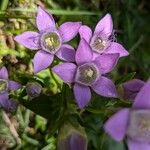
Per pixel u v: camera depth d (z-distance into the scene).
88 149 0.10
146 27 0.12
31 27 0.10
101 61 0.08
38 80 0.09
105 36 0.08
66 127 0.07
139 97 0.06
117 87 0.08
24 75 0.09
